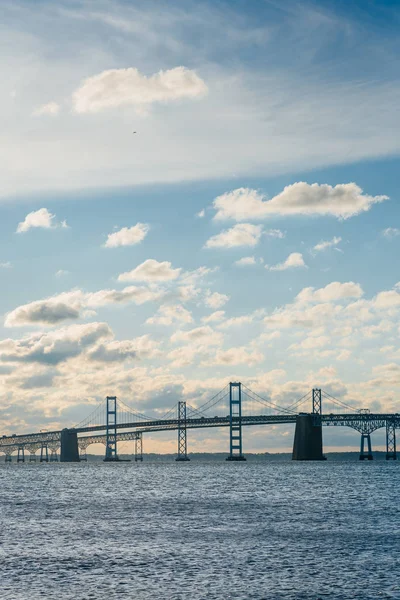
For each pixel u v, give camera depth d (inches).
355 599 2005.4
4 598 2032.5
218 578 2255.2
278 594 2059.5
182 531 3319.4
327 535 3127.5
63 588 2139.5
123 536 3159.5
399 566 2402.8
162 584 2181.3
